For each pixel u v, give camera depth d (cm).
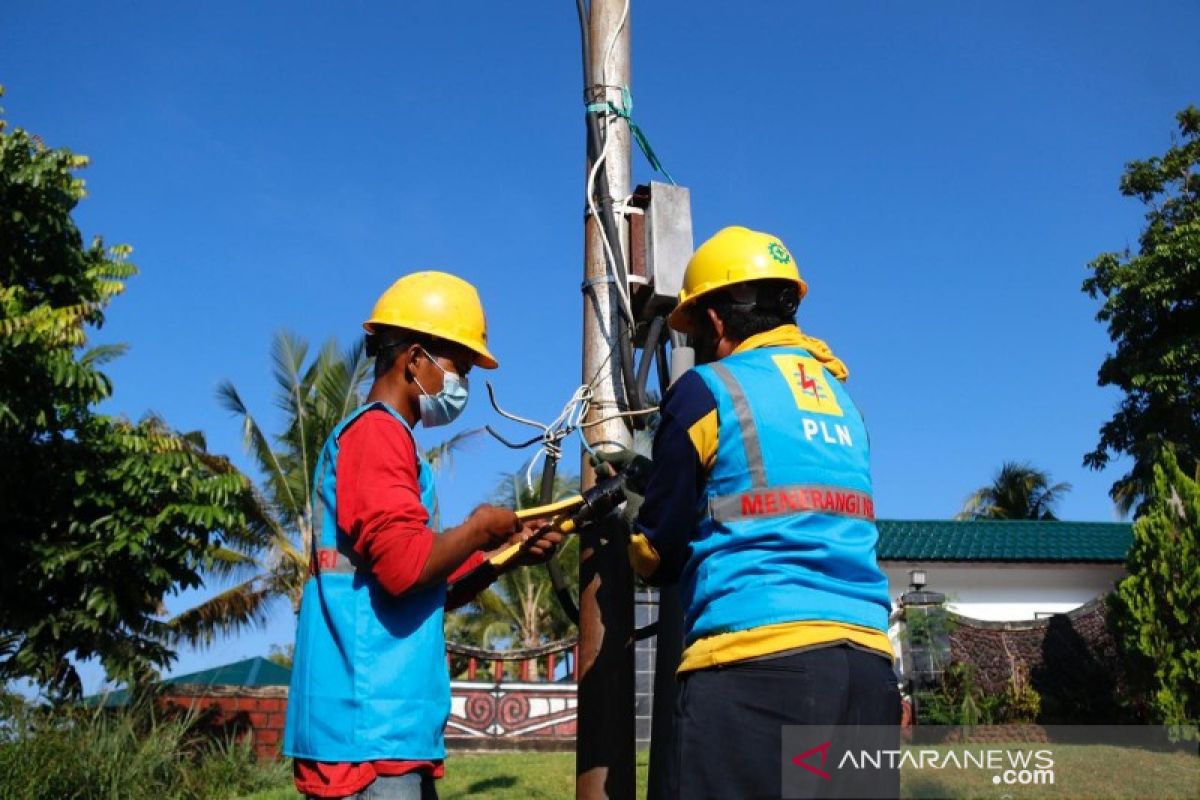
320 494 268
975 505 2866
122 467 998
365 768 242
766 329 263
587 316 367
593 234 371
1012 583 1572
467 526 259
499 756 1081
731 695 217
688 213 373
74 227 1050
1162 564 991
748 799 212
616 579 328
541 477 353
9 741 740
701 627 228
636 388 352
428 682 254
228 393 1816
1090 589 1582
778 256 269
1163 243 1775
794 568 223
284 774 930
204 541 1053
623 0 395
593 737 319
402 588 243
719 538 231
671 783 223
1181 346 1712
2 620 978
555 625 2498
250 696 1080
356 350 1866
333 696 248
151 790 795
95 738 789
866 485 241
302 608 266
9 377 941
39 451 984
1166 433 1772
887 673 225
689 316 278
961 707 1040
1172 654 973
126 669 976
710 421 238
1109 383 1856
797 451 233
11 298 956
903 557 1532
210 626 1770
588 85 385
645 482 291
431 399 283
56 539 1002
